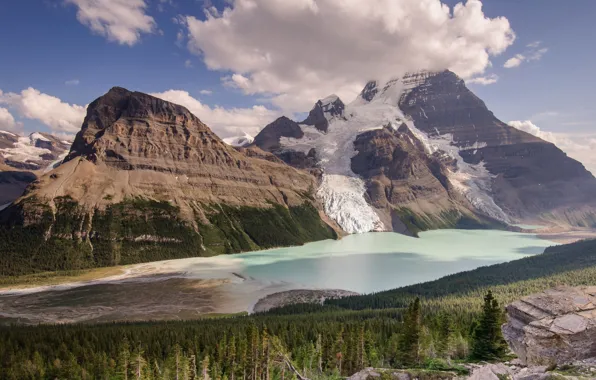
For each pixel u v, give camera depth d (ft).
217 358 312.29
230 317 474.08
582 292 156.25
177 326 404.16
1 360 314.96
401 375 160.25
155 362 289.53
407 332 249.75
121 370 282.77
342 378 255.91
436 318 333.21
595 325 133.49
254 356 263.49
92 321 478.18
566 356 131.64
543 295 159.12
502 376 131.03
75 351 333.21
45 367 309.83
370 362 279.49
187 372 276.82
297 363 278.26
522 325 155.22
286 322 398.42
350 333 305.73
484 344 204.85
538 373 116.37
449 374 158.40
